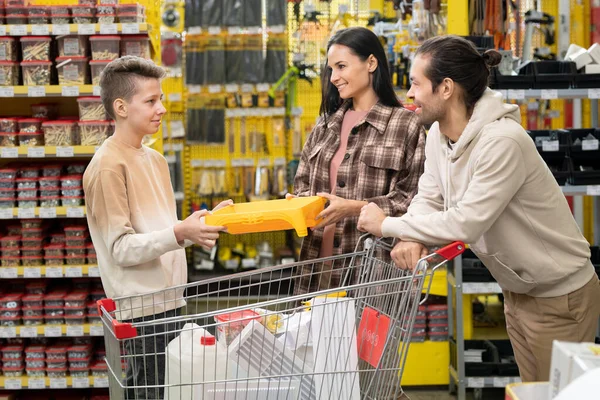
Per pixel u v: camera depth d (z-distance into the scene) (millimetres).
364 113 3211
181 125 6938
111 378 2203
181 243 2645
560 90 4453
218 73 6891
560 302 2529
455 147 2436
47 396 4715
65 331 4461
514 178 2334
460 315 4473
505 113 2414
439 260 2305
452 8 4746
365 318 2268
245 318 2119
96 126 4414
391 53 5781
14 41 4504
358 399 2184
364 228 2461
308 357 2232
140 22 4469
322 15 6902
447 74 2393
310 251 3162
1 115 4910
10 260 4500
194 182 7082
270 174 7062
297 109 6906
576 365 1314
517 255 2490
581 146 4531
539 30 6191
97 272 4445
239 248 6980
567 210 2533
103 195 2771
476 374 4523
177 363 2254
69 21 4465
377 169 3104
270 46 6910
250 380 2203
